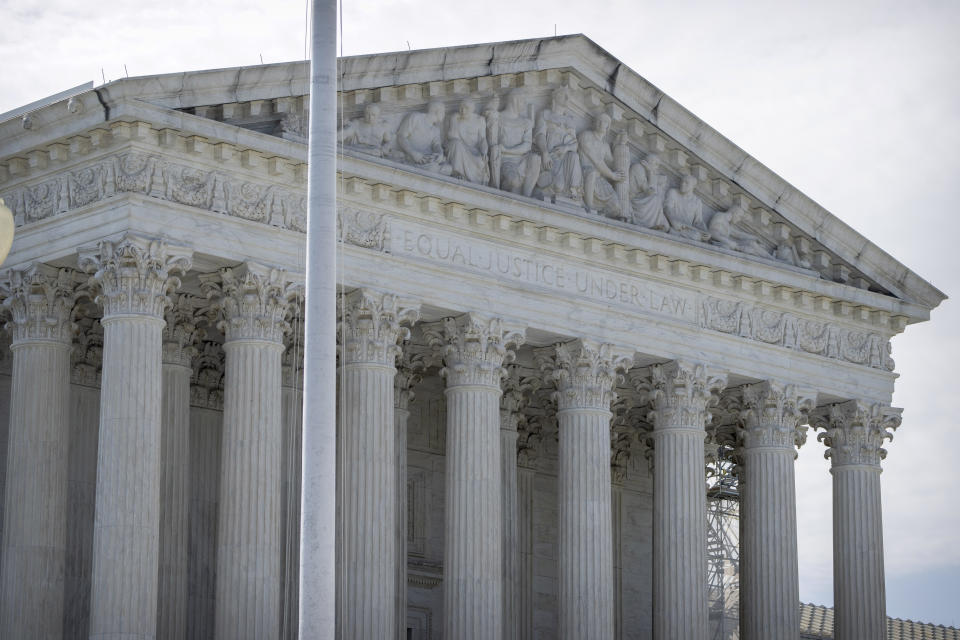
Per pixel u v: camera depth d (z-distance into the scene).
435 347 65.88
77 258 57.09
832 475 77.25
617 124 69.06
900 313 77.38
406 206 62.03
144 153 56.00
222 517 57.34
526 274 65.50
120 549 53.66
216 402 69.19
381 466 60.25
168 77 55.72
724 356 71.50
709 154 71.00
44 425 58.12
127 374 54.72
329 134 40.94
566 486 66.94
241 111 58.16
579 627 65.81
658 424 70.50
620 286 68.50
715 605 102.75
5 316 62.00
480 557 62.97
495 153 64.94
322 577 38.59
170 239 56.09
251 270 57.66
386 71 61.72
